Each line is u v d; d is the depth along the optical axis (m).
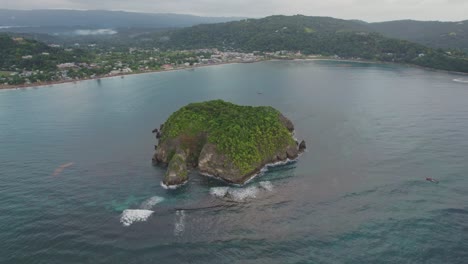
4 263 52.00
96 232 59.22
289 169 85.69
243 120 91.69
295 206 67.69
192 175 82.12
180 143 89.62
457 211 64.81
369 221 62.09
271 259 52.56
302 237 57.72
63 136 114.12
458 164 86.56
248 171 79.88
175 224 61.50
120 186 76.62
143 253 53.75
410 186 75.19
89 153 97.38
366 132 113.44
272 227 60.59
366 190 73.75
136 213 65.06
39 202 69.62
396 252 53.84
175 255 53.25
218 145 81.81
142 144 104.75
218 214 64.88
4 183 78.44
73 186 76.62
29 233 59.09
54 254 53.81
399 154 93.69
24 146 104.19
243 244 55.94
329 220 62.66
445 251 53.91
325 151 97.12
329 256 53.16
